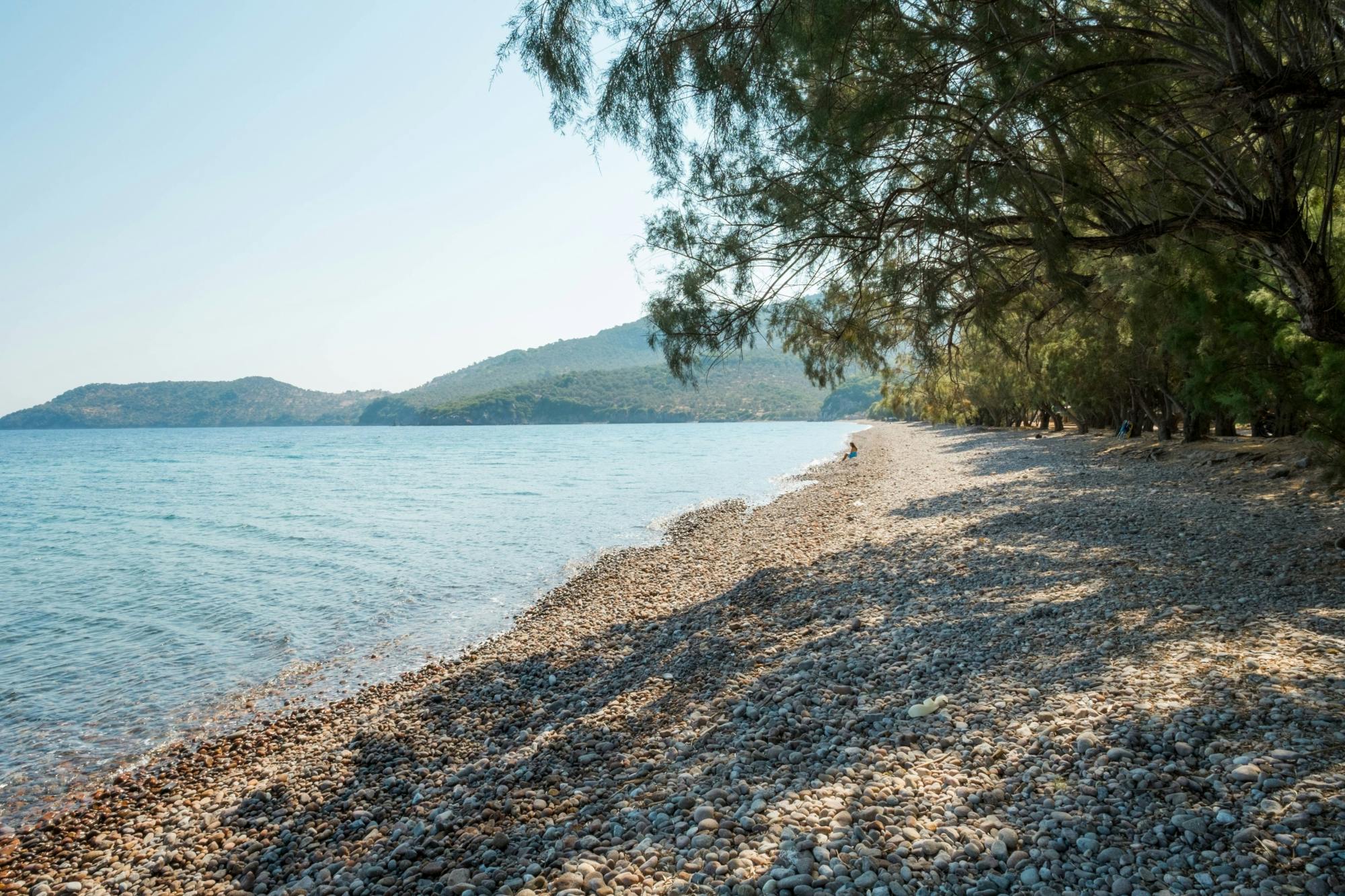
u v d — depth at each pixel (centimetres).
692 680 929
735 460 6906
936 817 481
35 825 779
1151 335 1930
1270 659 654
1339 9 493
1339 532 1175
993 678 725
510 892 475
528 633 1376
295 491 5097
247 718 1069
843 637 970
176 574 2195
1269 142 598
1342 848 385
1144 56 563
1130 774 491
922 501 2367
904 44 593
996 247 744
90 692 1195
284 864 626
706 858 467
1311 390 1155
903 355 994
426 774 780
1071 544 1340
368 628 1532
